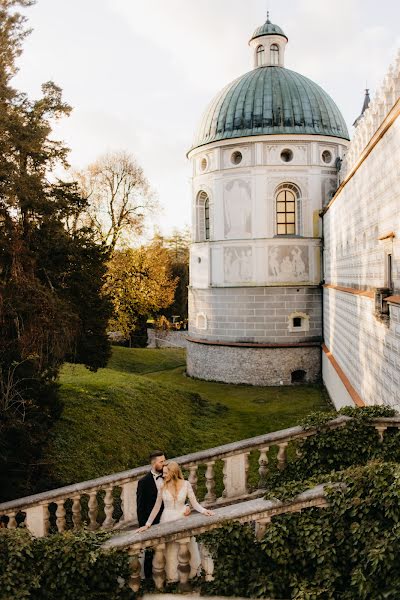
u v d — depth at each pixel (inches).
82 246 596.4
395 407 435.8
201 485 564.7
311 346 1205.7
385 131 479.2
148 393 892.6
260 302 1208.8
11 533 275.6
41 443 503.8
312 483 278.1
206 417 911.0
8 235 496.7
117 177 1534.2
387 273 482.9
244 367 1214.3
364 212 613.6
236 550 257.0
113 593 255.9
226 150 1224.2
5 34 514.3
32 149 506.9
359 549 240.1
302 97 1216.8
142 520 325.7
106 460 624.4
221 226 1237.7
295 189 1215.6
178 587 260.4
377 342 521.0
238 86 1259.8
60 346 499.2
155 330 2085.4
